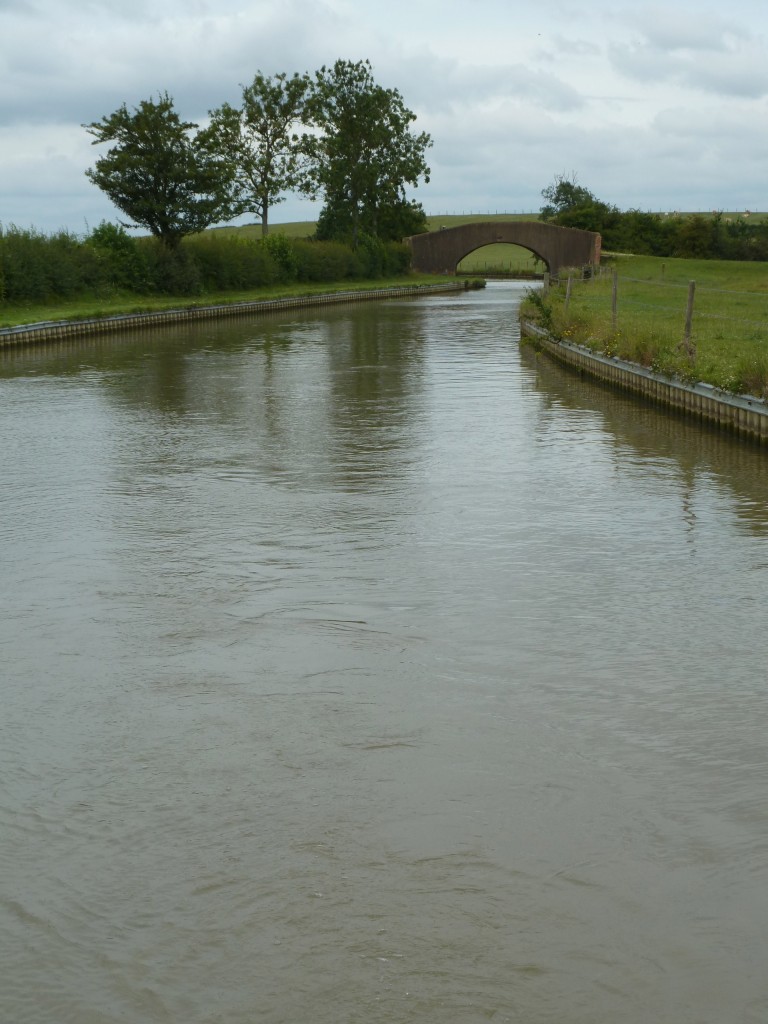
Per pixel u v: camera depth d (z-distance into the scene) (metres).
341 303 57.78
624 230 110.56
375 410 16.78
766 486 11.03
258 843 4.47
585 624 7.03
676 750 5.27
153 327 38.47
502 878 4.21
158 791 4.91
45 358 26.42
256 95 71.56
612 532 9.28
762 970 3.68
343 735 5.45
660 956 3.75
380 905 4.05
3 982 3.68
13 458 12.92
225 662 6.43
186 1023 3.49
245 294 58.94
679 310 32.38
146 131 53.03
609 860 4.32
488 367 23.42
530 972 3.69
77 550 8.82
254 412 16.67
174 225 54.78
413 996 3.59
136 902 4.09
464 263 131.88
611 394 18.53
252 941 3.87
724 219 126.31
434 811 4.71
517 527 9.46
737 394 13.99
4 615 7.27
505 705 5.80
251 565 8.36
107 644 6.73
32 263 41.84
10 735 5.50
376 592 7.69
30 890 4.18
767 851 4.37
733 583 7.87
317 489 11.03
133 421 15.84
